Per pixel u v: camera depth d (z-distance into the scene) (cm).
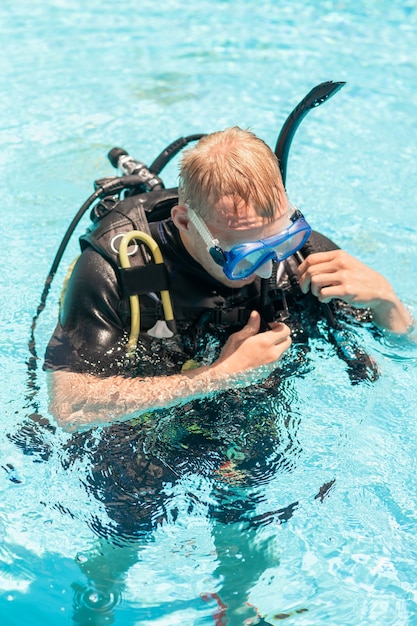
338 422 240
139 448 217
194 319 235
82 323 230
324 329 251
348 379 250
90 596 207
